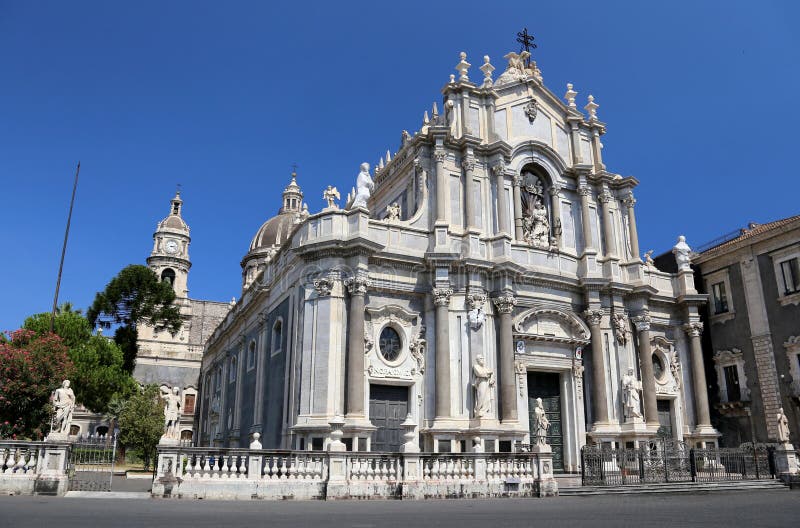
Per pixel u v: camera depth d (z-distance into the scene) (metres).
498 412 29.33
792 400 33.50
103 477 31.44
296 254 29.11
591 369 33.00
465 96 32.72
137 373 74.44
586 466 25.02
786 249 34.56
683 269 37.47
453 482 21.09
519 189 33.34
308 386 26.73
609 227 35.62
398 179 35.00
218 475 19.22
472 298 29.56
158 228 85.88
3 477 18.69
